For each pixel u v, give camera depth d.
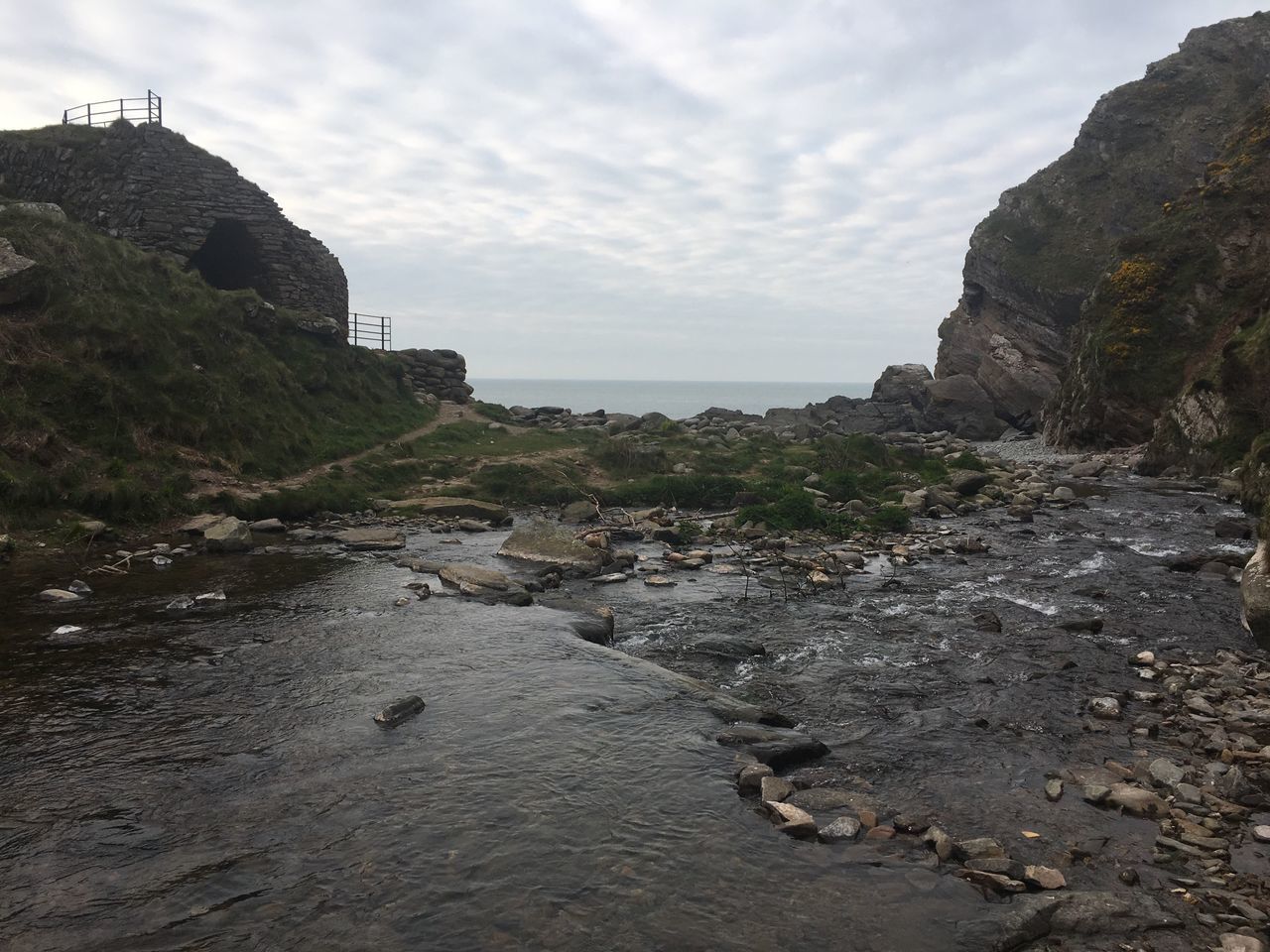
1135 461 35.69
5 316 19.78
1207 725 8.27
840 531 19.75
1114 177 69.00
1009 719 8.48
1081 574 15.41
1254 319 31.56
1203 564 15.55
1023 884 5.38
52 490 16.80
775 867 5.50
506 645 10.20
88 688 8.38
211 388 23.03
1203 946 4.81
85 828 5.70
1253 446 23.64
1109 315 45.91
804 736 7.67
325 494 21.42
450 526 20.42
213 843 5.55
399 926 4.73
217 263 35.03
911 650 10.90
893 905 5.11
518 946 4.58
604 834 5.82
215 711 7.86
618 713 8.09
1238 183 44.97
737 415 58.38
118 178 30.50
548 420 41.41
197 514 18.73
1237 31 70.50
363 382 31.92
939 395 63.91
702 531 19.88
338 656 9.61
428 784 6.45
